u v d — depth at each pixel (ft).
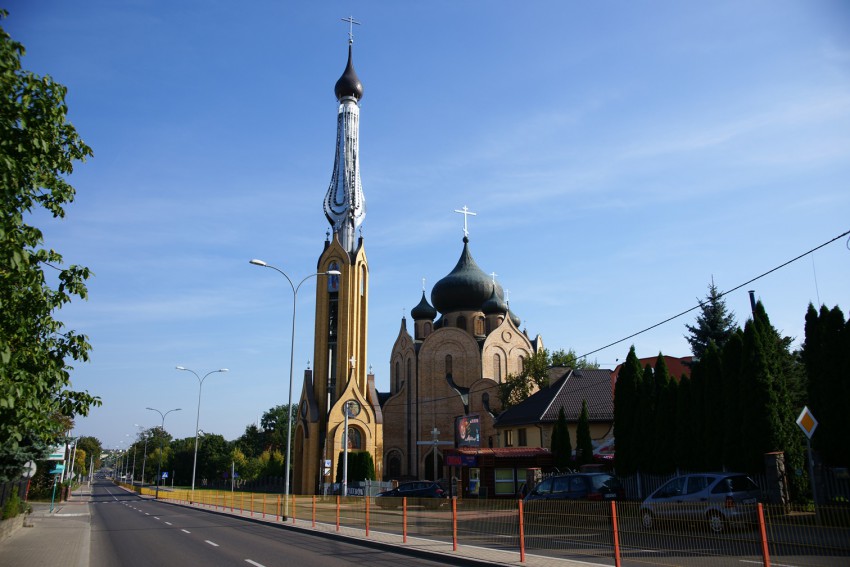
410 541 69.67
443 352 246.27
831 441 72.43
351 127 271.08
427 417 241.14
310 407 241.14
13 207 36.63
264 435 492.54
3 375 35.73
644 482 101.45
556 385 155.43
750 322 82.64
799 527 46.57
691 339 161.79
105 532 94.02
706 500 66.08
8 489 96.73
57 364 42.50
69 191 42.73
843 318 74.13
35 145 36.01
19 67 37.17
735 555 49.60
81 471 517.55
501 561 52.29
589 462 121.49
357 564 54.60
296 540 77.05
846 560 43.27
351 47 278.26
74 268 43.39
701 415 92.48
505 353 250.78
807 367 76.89
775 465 73.00
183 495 218.18
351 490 195.31
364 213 265.13
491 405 223.71
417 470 236.63
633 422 105.40
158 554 64.80
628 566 48.78
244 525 102.58
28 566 58.29
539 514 68.39
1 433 40.45
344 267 253.24
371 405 242.78
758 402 80.02
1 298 37.91
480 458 127.24
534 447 138.10
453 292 262.26
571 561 51.52
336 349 253.44
